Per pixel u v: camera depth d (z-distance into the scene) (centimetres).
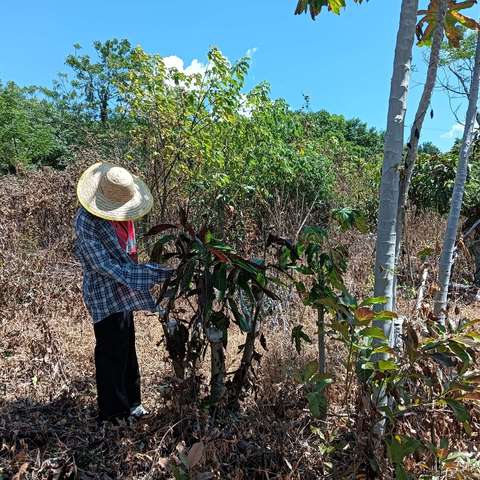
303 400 270
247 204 700
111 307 263
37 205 696
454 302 520
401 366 224
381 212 220
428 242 571
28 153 2284
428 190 746
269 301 416
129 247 282
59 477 232
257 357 270
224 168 707
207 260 231
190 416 250
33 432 263
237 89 646
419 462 228
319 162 892
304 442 237
